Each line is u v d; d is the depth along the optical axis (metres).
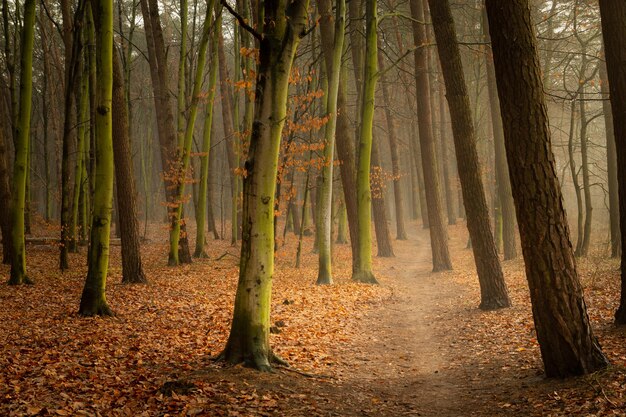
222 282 17.03
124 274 16.22
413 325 12.23
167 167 23.27
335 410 6.33
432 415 6.28
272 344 9.46
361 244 18.23
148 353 8.45
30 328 9.97
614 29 8.47
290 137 17.33
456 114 13.30
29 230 28.00
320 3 18.34
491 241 12.88
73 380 6.80
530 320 10.71
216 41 23.19
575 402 5.77
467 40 30.56
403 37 32.47
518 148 6.70
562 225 6.69
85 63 21.28
